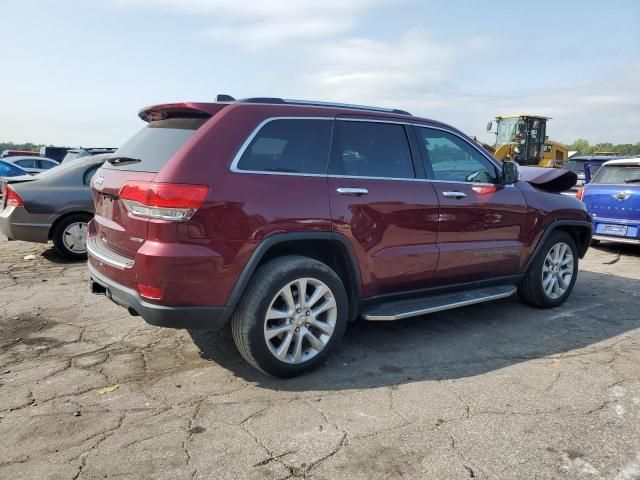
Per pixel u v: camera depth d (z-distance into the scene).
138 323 4.74
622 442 2.86
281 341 3.61
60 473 2.54
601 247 9.54
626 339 4.50
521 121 23.86
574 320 5.04
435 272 4.39
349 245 3.78
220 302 3.29
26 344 4.23
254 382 3.57
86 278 6.36
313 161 3.73
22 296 5.57
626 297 5.90
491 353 4.15
